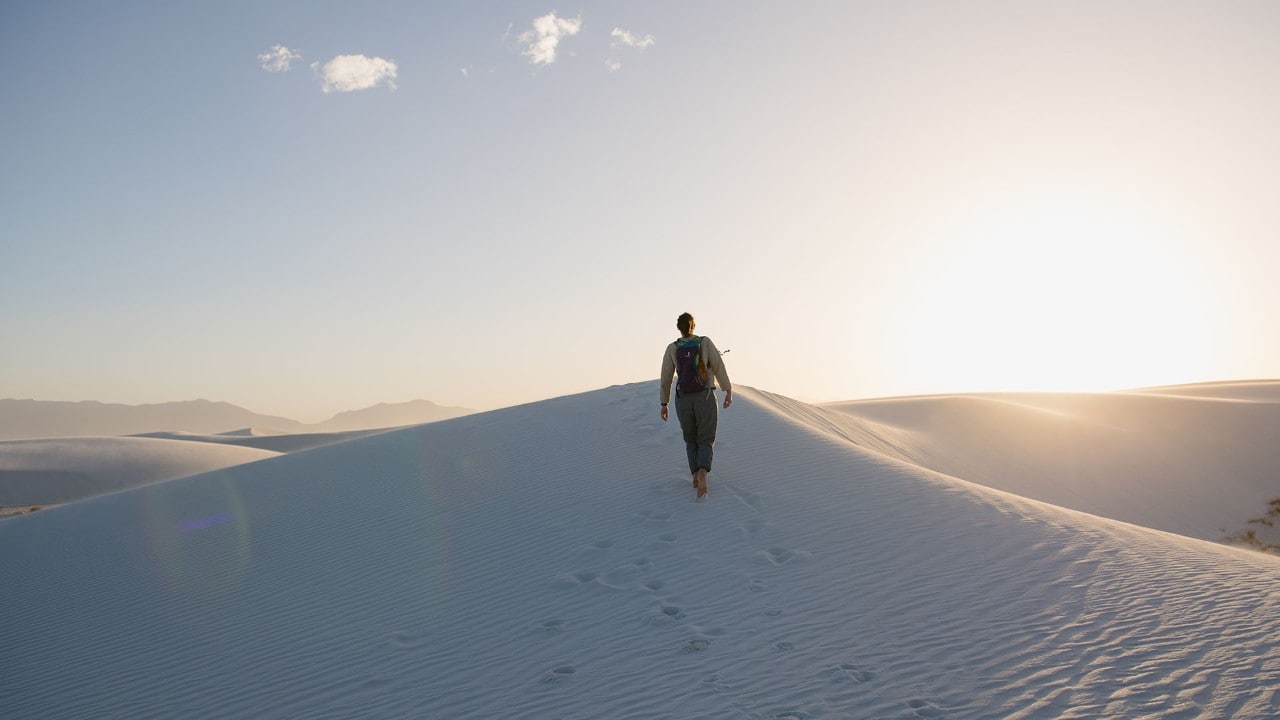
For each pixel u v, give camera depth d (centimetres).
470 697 545
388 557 891
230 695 617
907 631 559
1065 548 700
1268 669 443
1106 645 499
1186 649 480
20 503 5016
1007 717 421
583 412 1461
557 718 491
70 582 986
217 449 6362
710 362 911
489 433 1416
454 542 903
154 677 680
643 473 1051
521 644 625
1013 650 508
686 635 596
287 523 1087
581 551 812
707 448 912
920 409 3288
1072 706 425
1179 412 3209
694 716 467
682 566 742
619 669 553
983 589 623
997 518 800
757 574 705
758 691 491
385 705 554
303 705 576
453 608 723
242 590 866
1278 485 2547
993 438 2900
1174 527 2281
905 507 857
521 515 958
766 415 1338
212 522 1148
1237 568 637
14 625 867
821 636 566
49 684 700
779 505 891
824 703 463
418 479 1189
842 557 728
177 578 938
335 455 1470
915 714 436
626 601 679
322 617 755
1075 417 3272
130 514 1278
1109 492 2480
